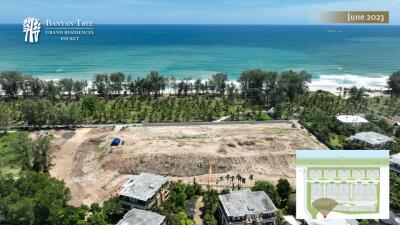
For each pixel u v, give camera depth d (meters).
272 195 77.62
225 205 69.06
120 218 73.06
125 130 123.06
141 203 72.69
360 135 113.81
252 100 166.25
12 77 164.38
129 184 78.62
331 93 179.12
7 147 107.44
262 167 97.31
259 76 169.88
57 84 170.25
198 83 175.50
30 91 169.88
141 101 161.25
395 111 147.50
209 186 87.56
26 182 71.19
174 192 81.12
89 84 197.25
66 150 107.06
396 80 181.00
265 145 109.00
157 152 102.06
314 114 137.25
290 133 120.69
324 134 116.62
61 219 68.75
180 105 151.25
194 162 97.62
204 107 147.12
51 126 126.44
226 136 116.50
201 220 74.06
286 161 100.06
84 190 86.38
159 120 133.50
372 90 189.25
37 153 95.62
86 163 99.19
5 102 156.75
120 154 101.69
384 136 113.00
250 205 69.00
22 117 132.25
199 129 124.38
